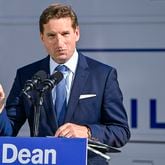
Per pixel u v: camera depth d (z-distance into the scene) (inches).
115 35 316.8
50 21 191.9
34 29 323.6
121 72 315.9
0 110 195.6
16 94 213.2
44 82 179.2
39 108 179.5
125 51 315.9
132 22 315.3
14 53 324.8
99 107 203.3
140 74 314.0
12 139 161.0
